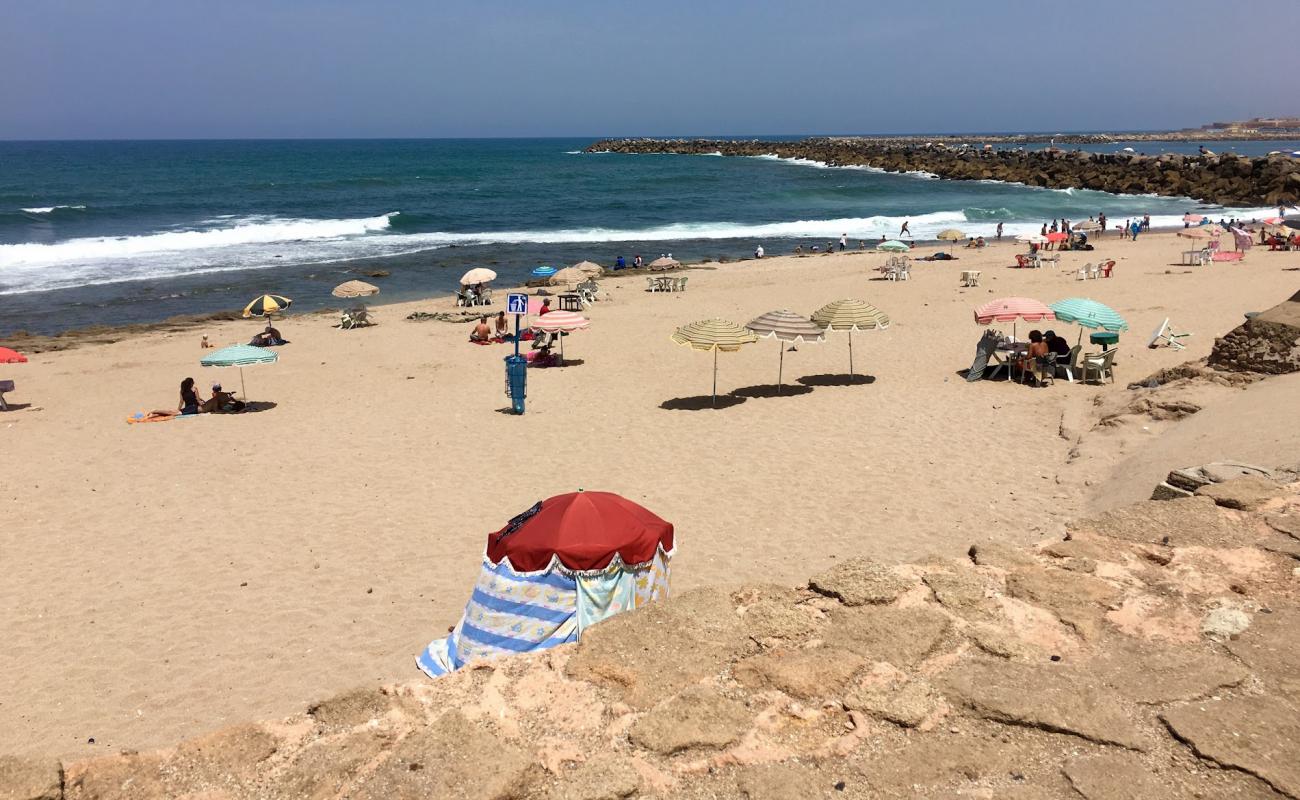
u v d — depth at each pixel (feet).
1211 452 30.99
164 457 46.47
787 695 13.16
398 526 36.37
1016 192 245.24
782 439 46.16
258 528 36.47
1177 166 244.83
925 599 15.79
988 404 50.55
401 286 112.27
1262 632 14.46
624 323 83.10
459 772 11.44
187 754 12.15
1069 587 16.10
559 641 22.94
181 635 27.91
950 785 11.36
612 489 39.83
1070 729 12.17
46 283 109.09
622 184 271.08
